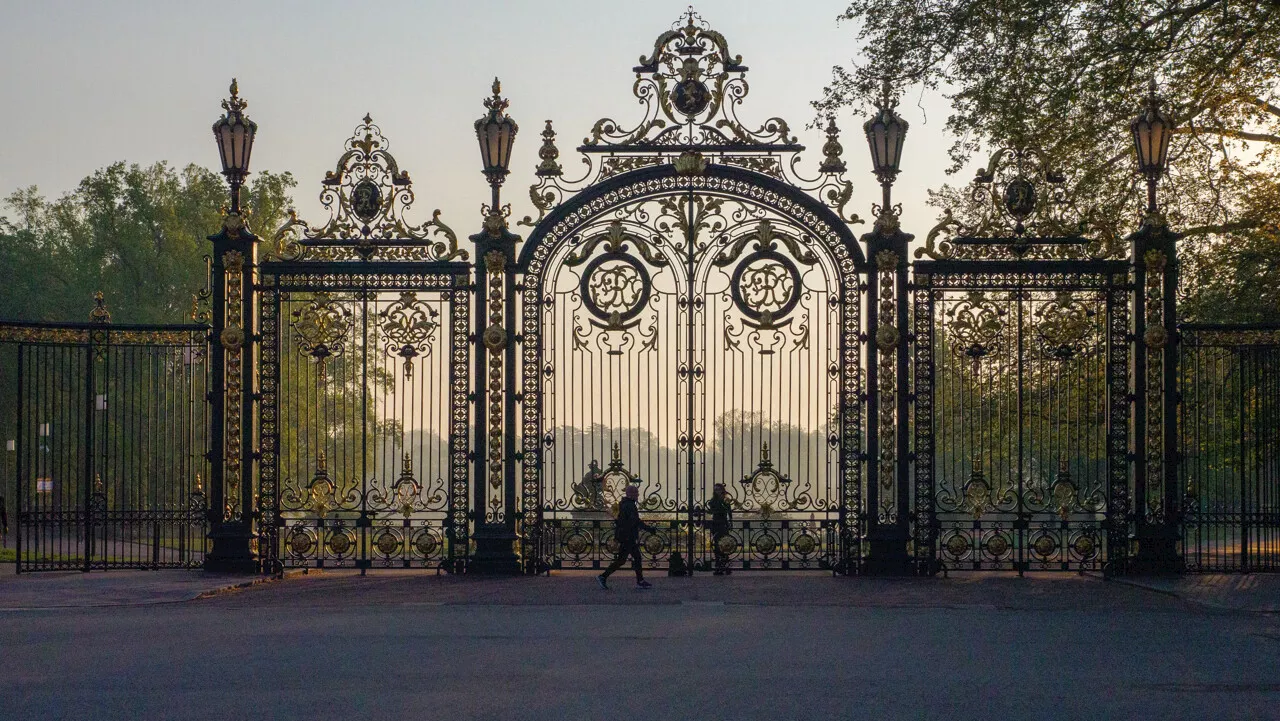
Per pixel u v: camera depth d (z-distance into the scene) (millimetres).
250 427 19703
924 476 19484
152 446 36875
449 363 19750
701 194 19656
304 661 11805
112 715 9484
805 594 17328
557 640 13203
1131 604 16562
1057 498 19672
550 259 19766
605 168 19719
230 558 19500
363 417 19625
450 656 12125
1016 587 18203
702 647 12766
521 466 19734
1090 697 10281
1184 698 10273
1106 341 19656
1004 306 19703
